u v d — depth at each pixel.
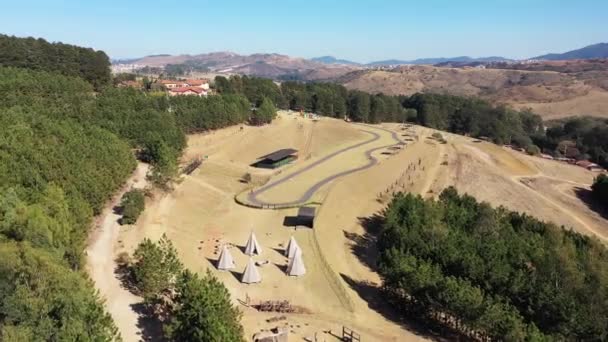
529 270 81.56
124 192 113.38
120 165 112.69
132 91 179.75
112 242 85.94
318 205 120.31
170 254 70.00
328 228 108.00
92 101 154.12
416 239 89.69
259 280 81.12
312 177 148.38
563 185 170.00
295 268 84.44
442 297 68.88
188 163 152.12
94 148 107.62
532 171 187.38
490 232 99.94
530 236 101.62
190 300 56.25
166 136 151.00
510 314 65.94
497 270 77.25
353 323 70.50
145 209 105.00
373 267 93.62
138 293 69.69
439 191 148.88
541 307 70.75
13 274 51.06
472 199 121.19
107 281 72.19
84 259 73.50
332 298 77.75
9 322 46.91
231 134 192.75
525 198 150.62
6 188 75.62
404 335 68.62
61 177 88.25
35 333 46.12
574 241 103.94
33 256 55.09
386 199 134.25
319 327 68.38
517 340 61.28
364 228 113.81
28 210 67.25
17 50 181.12
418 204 109.81
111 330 51.78
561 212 143.50
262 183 140.50
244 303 73.81
